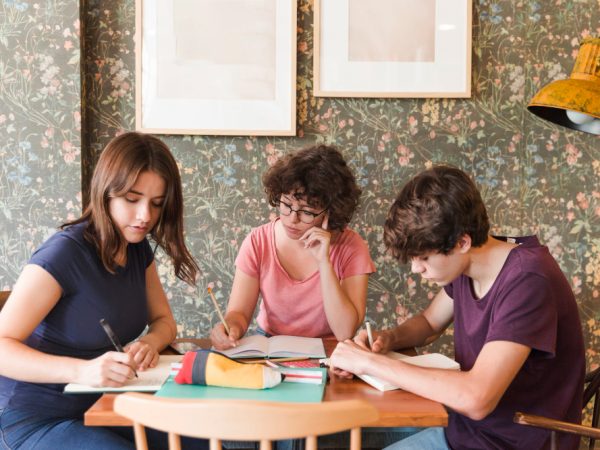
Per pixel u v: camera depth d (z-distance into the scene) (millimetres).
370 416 913
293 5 2377
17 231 2316
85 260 1397
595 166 2451
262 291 1930
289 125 2393
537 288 1254
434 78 2402
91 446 1238
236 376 1226
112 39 2383
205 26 2371
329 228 1863
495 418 1323
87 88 2387
